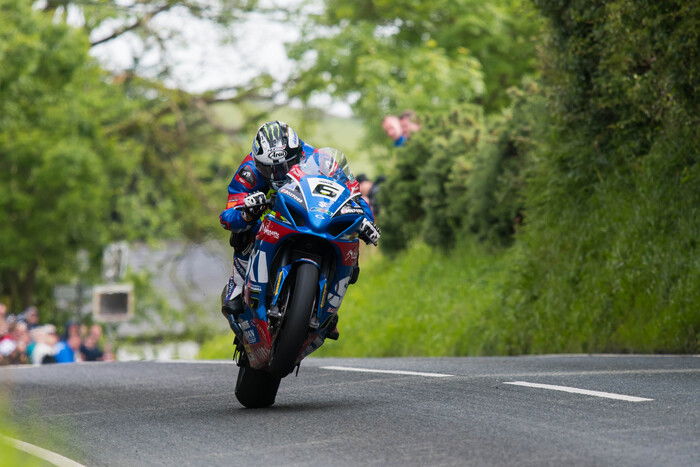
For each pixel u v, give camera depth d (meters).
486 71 114.94
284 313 25.64
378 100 104.31
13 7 108.75
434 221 67.69
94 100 117.00
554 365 34.84
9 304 117.12
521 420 23.31
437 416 24.36
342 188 26.09
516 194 59.44
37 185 105.81
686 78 43.75
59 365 49.72
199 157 145.00
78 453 22.61
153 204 144.12
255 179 27.14
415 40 119.94
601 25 48.88
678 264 43.09
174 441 23.48
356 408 26.27
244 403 28.39
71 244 113.25
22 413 29.38
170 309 139.50
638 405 24.30
